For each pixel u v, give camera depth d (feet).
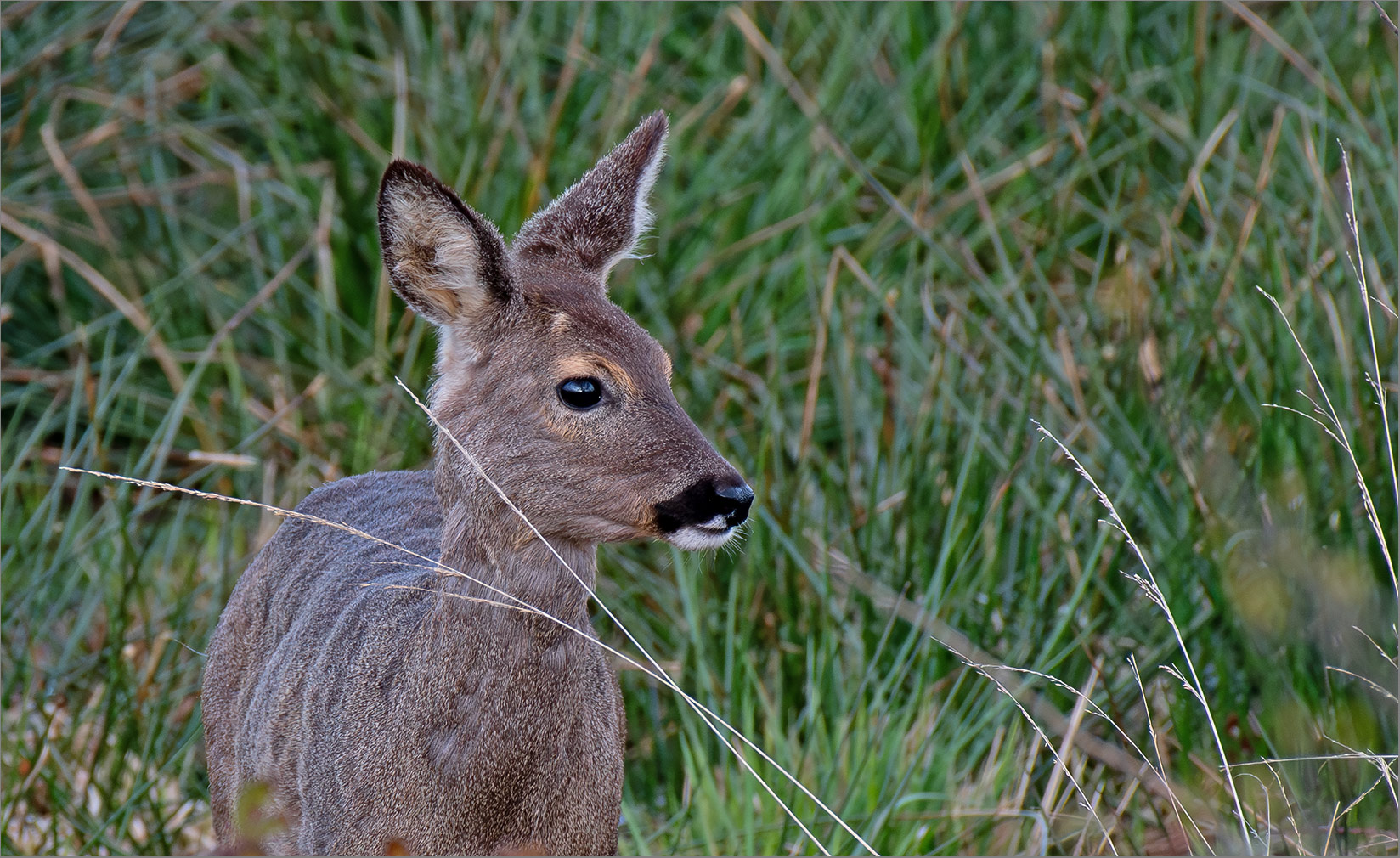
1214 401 33.88
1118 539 32.55
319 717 24.02
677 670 32.78
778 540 33.30
